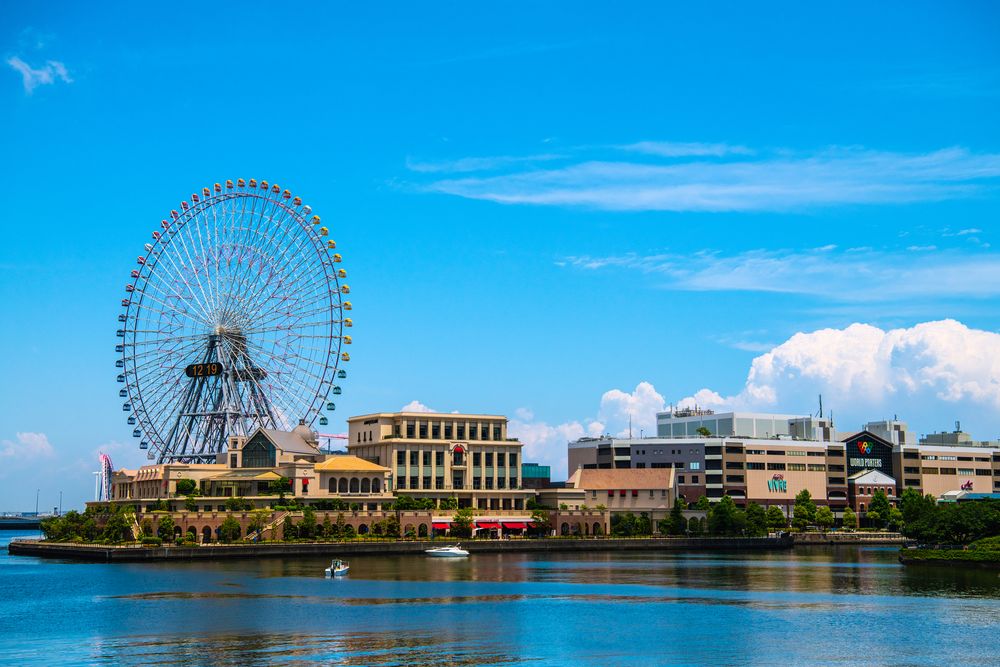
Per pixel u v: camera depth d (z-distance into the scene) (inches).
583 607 6028.5
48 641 4975.4
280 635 5103.3
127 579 7608.3
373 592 6707.7
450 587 7007.9
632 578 7657.5
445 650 4763.8
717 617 5674.2
